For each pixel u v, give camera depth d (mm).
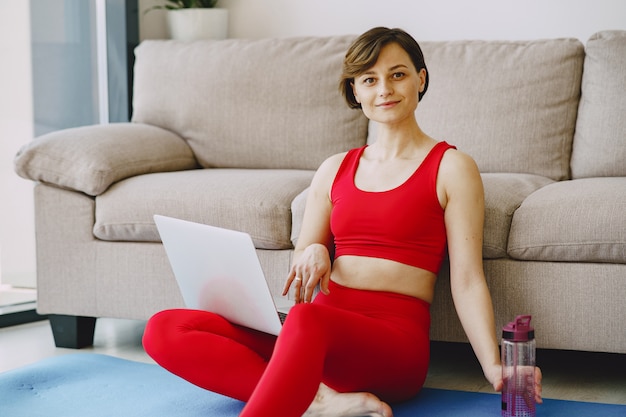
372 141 3256
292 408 1820
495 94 3039
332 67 3338
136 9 4102
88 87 3938
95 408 2293
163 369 2635
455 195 2215
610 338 2346
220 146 3414
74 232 2988
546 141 2986
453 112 3074
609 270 2334
